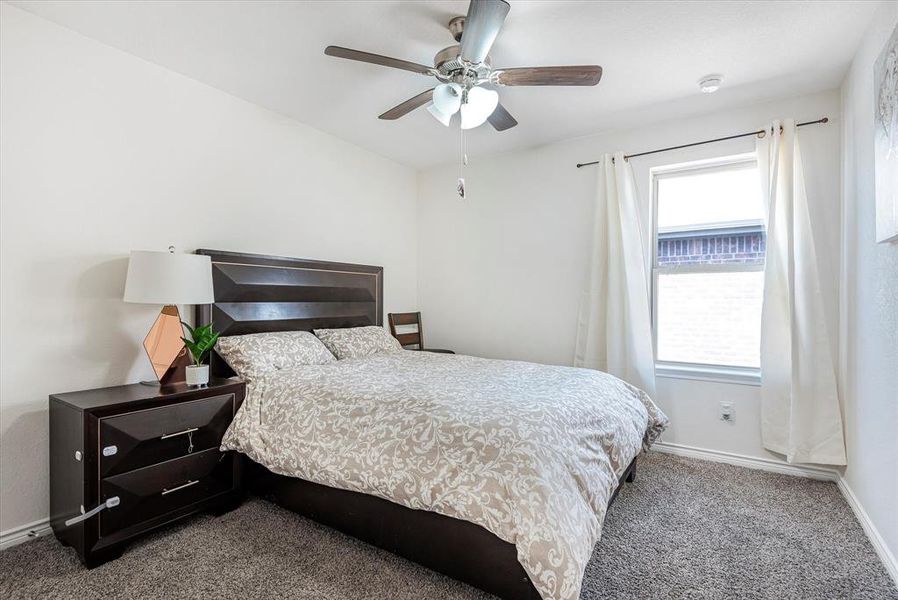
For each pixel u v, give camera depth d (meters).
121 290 2.25
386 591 1.57
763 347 2.74
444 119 2.38
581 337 3.41
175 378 2.23
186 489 2.00
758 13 1.92
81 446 1.71
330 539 1.91
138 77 2.32
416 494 1.58
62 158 2.05
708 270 3.07
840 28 2.01
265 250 2.97
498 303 3.88
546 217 3.62
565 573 1.26
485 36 1.73
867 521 1.99
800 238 2.62
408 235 4.28
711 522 2.08
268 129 2.98
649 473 2.70
